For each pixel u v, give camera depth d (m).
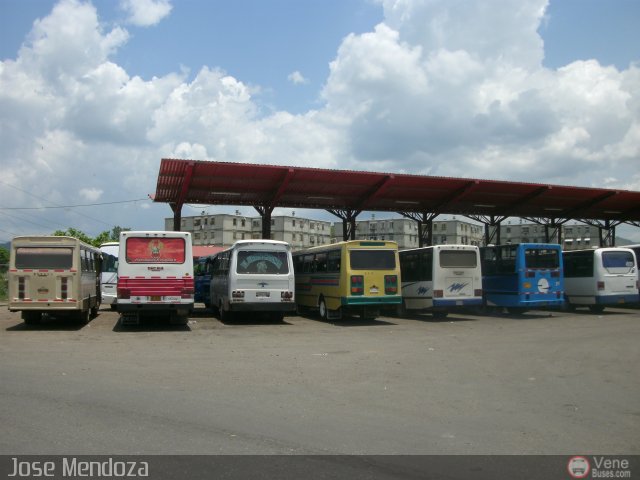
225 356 11.92
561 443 5.89
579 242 77.06
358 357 11.88
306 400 7.76
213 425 6.42
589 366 10.77
